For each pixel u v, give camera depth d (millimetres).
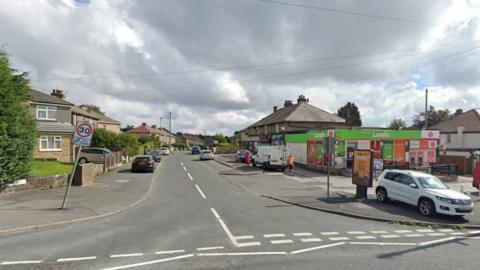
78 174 18891
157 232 9477
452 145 45781
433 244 9008
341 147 30172
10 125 14203
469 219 12844
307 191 19344
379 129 31422
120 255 7293
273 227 10445
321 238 9266
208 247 8023
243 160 43094
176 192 18406
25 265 6570
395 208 14484
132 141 46250
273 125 53438
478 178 20125
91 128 12500
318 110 50969
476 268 6898
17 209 11703
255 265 6777
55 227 9883
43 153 34094
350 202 15672
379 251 8109
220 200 15867
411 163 31656
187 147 131500
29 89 15914
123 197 15508
